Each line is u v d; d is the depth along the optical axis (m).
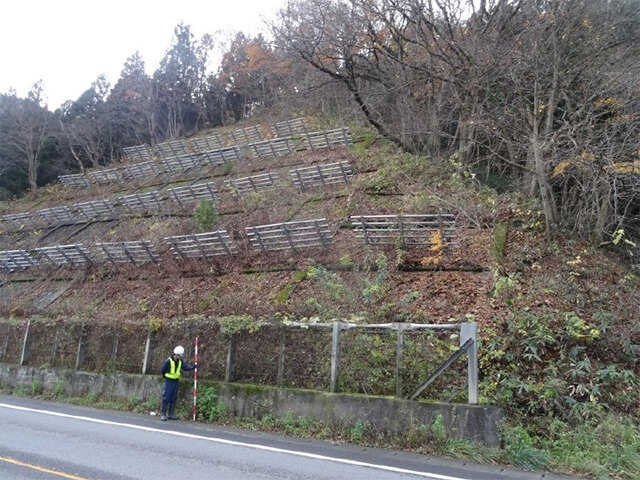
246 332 11.09
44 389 14.02
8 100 46.28
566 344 9.70
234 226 19.25
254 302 14.39
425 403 8.34
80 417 10.59
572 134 13.46
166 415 10.62
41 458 6.93
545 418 8.36
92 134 48.56
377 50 20.47
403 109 22.02
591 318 10.50
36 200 36.56
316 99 29.14
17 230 29.45
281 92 37.41
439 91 19.78
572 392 8.61
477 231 14.90
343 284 13.41
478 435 7.81
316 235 16.12
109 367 13.19
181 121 53.31
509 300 11.31
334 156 24.50
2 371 15.23
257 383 10.58
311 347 10.23
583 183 14.08
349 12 19.77
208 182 25.33
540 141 14.84
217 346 11.44
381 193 18.58
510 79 16.05
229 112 54.19
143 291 17.80
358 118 29.12
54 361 14.48
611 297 11.34
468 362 8.43
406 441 8.07
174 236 19.28
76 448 7.58
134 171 33.84
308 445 8.16
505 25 17.69
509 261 13.16
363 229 15.00
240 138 36.44
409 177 19.02
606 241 13.62
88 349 13.94
